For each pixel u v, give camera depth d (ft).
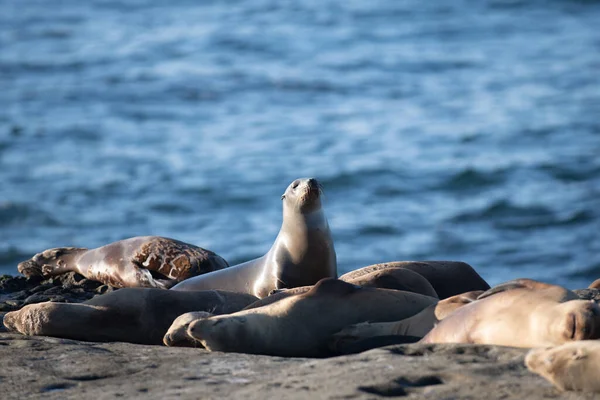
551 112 619.67
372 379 71.15
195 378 77.56
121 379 79.05
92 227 409.08
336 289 95.86
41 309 99.96
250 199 448.24
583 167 469.57
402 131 590.55
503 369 72.13
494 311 82.07
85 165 524.11
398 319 94.89
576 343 67.21
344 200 441.68
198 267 151.02
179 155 547.08
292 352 92.94
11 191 464.65
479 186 452.76
